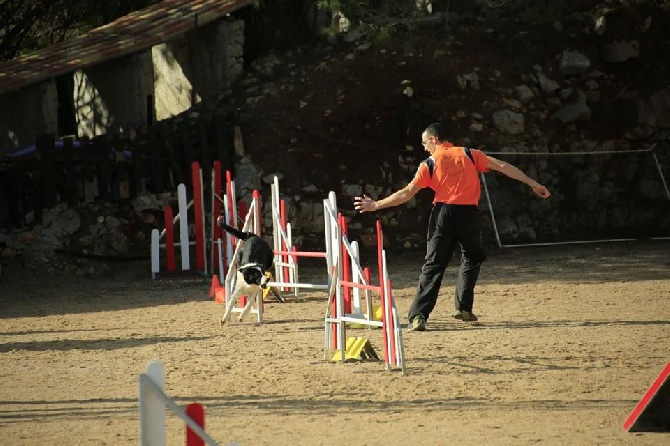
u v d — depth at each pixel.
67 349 32.34
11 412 23.12
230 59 69.62
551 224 64.69
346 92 67.81
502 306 38.66
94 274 57.09
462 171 32.53
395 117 66.38
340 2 63.22
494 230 62.84
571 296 40.94
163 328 36.31
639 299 39.25
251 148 63.44
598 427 19.80
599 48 71.88
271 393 24.09
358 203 32.19
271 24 73.31
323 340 31.95
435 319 35.53
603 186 66.44
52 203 58.38
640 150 67.94
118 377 27.02
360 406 22.36
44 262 57.19
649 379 24.39
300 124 65.62
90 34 69.12
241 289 35.72
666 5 73.31
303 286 37.28
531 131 67.81
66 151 58.69
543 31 73.12
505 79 70.06
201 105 68.19
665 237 64.50
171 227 55.22
